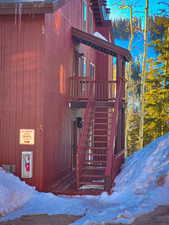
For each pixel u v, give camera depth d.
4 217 8.36
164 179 9.56
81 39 16.31
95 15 23.16
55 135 12.86
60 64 13.64
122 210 8.16
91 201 9.74
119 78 14.67
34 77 11.15
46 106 11.52
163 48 29.52
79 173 11.31
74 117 16.73
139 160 12.83
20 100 11.19
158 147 12.39
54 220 7.98
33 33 11.16
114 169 12.26
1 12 10.73
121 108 15.38
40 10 10.52
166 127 30.19
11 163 11.12
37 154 11.05
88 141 12.88
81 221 7.70
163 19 27.14
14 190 9.78
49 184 11.89
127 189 10.25
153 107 30.75
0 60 11.29
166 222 6.99
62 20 13.91
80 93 16.55
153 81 31.47
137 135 35.41
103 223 7.20
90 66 20.78
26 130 11.11
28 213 8.58
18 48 11.21
